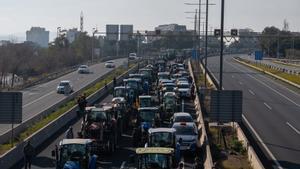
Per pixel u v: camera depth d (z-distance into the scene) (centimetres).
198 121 4972
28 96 7725
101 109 3722
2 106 3828
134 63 14912
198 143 3947
